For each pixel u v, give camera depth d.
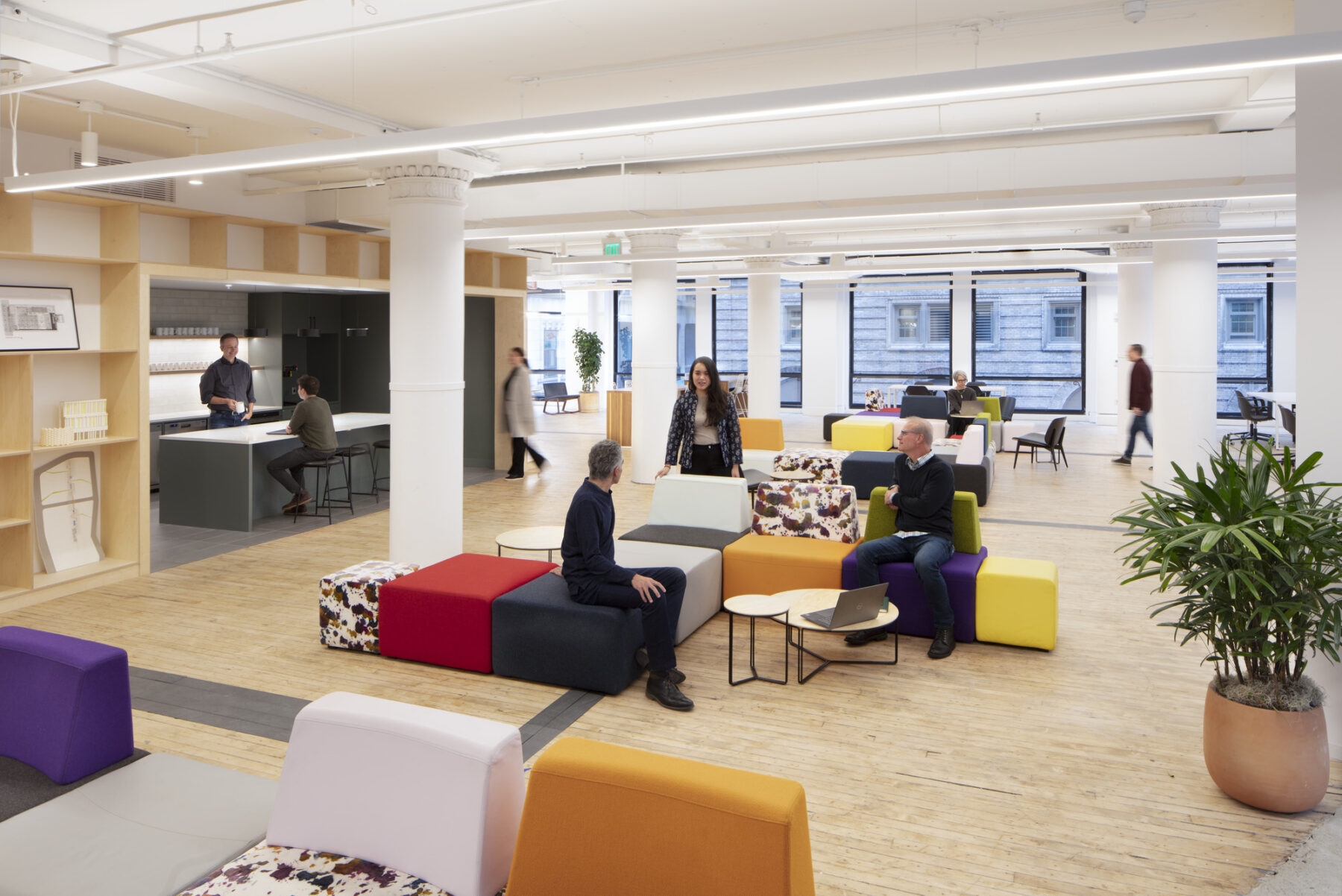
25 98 6.87
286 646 5.80
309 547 8.57
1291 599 3.60
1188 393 10.72
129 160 8.83
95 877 2.58
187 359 11.97
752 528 7.01
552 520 9.94
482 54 5.84
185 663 5.48
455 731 2.66
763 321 16.16
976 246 11.02
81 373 7.54
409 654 5.48
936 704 4.93
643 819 2.37
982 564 6.05
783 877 2.22
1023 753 4.36
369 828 2.69
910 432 5.98
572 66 6.10
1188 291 10.63
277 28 5.40
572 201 8.96
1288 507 3.59
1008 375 21.23
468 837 2.54
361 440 11.33
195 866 2.65
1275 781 3.70
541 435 18.27
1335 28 4.06
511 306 13.36
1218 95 6.84
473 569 5.78
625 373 25.31
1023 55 5.91
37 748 3.30
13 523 6.55
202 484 9.40
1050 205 7.64
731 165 9.14
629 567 5.89
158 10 5.07
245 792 3.12
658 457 12.22
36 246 7.37
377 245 11.84
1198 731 4.60
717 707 4.89
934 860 3.44
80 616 6.40
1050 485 12.25
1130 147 7.38
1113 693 5.09
